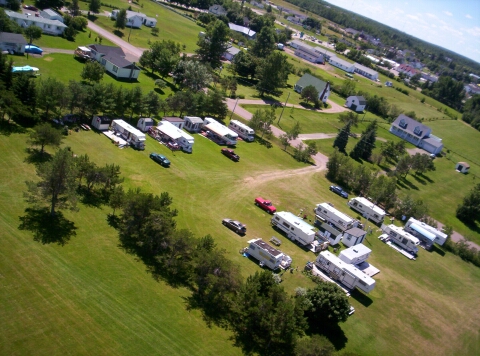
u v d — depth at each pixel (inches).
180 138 3282.5
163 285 1835.6
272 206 2874.0
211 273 1813.5
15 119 2694.4
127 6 7421.3
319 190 3506.4
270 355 1668.3
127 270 1831.9
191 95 3892.7
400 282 2625.5
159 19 7445.9
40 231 1856.5
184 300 1795.0
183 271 1982.0
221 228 2454.5
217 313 1797.5
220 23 6008.9
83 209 2135.8
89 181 2262.6
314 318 1936.5
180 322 1658.5
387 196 3646.7
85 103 2970.0
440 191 4608.8
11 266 1610.5
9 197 1994.3
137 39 5905.5
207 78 4635.8
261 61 6225.4
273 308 1713.8
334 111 6043.3
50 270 1662.2
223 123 4153.5
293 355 1690.5
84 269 1737.2
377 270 2591.0
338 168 3806.6
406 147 5590.6
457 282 2891.2
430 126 7057.1
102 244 1936.5
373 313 2218.3
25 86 2728.8
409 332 2170.3
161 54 4717.0
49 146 2534.5
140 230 1989.4
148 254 1998.0
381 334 2075.5
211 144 3634.4
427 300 2529.5
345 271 2308.1
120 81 4192.9
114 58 4301.2
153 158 2955.2
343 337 1955.0
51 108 2834.6
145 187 2536.9
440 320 2373.3
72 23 5152.6
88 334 1450.5
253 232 2546.8
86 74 3654.0
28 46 3976.4
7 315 1411.2
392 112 6702.8
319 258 2401.6
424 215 3548.2
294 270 2304.4
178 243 1888.5
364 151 4621.1
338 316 1898.4
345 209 3324.3
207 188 2864.2
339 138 4557.1
